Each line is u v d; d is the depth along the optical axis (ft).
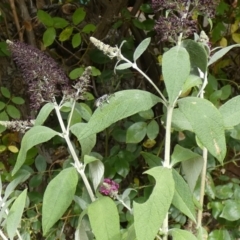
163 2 2.98
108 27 5.55
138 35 5.83
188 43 2.97
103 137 5.68
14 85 5.51
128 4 6.02
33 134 3.24
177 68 2.72
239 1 5.28
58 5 5.66
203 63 3.02
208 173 4.63
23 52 3.21
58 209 3.17
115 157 5.04
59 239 4.94
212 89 4.74
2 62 5.49
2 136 5.49
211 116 2.80
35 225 4.88
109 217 3.08
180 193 3.14
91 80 5.59
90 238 3.72
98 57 5.50
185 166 3.48
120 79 5.63
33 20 5.54
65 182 3.22
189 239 3.12
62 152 5.50
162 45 5.63
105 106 2.98
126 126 5.22
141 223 2.78
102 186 3.56
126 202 3.73
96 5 5.83
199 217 3.76
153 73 5.85
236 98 3.15
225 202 4.60
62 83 3.36
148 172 2.91
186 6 2.98
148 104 3.00
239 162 5.45
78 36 5.13
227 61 5.58
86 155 3.33
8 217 3.27
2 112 4.94
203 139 2.77
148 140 5.21
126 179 5.61
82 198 3.94
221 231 4.67
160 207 2.80
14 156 5.44
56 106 3.35
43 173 5.08
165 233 3.23
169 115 3.06
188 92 4.49
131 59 5.65
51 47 5.69
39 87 3.27
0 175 4.66
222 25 5.21
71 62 5.73
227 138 4.80
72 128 3.41
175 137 5.24
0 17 5.48
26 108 5.63
